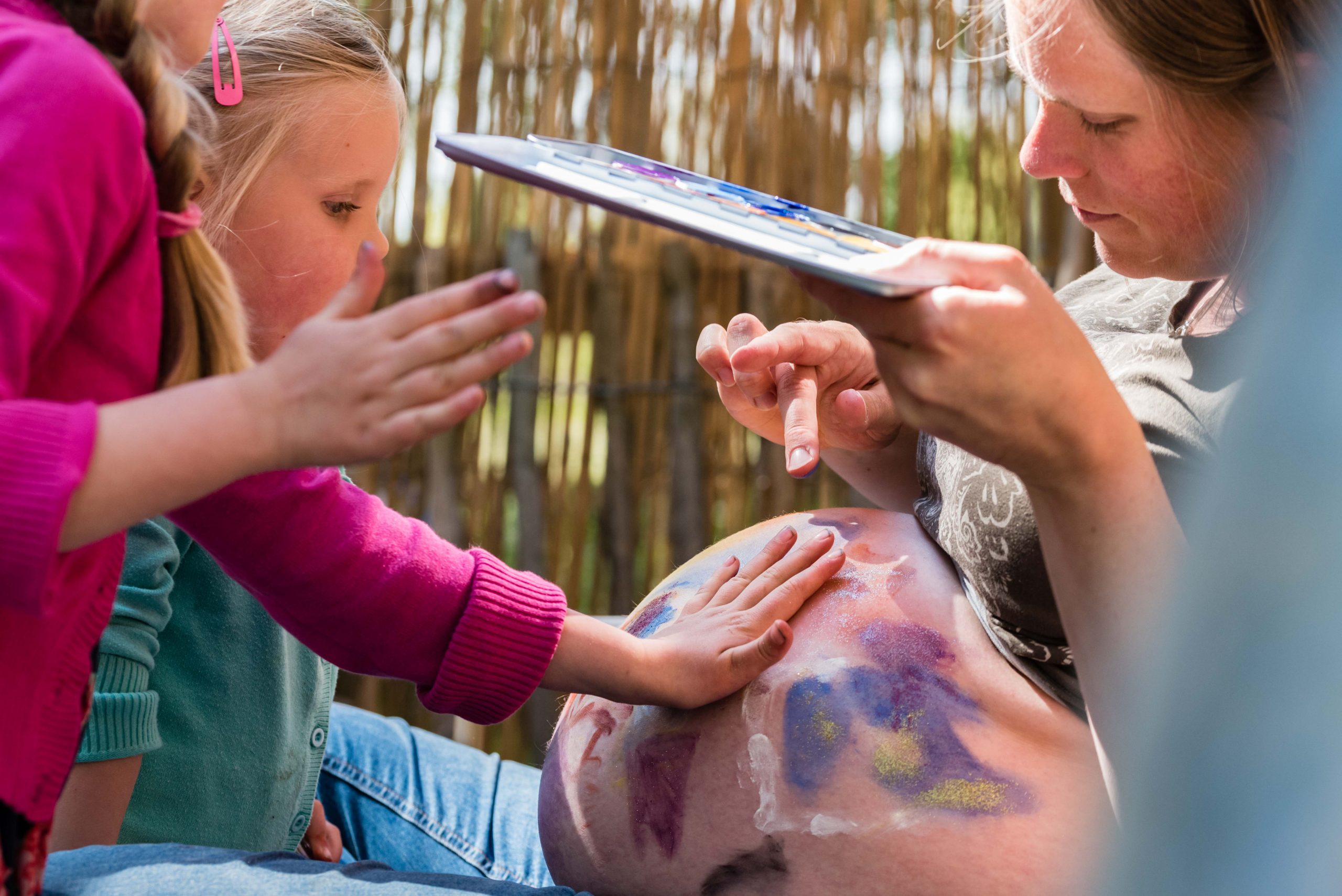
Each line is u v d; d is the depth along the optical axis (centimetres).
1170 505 73
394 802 142
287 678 127
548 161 78
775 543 116
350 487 108
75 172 71
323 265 123
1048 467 70
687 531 266
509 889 90
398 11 266
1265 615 30
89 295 76
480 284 69
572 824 107
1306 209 33
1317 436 30
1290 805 29
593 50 265
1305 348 31
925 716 95
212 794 121
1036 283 67
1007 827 89
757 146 265
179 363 84
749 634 104
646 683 100
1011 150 262
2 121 70
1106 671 72
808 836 93
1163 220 87
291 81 120
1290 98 75
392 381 67
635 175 79
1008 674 98
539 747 258
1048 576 88
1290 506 30
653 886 100
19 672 75
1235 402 34
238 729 122
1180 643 33
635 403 268
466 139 77
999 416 67
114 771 107
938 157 263
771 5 264
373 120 125
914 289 63
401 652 103
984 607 99
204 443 67
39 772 78
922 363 66
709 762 99
